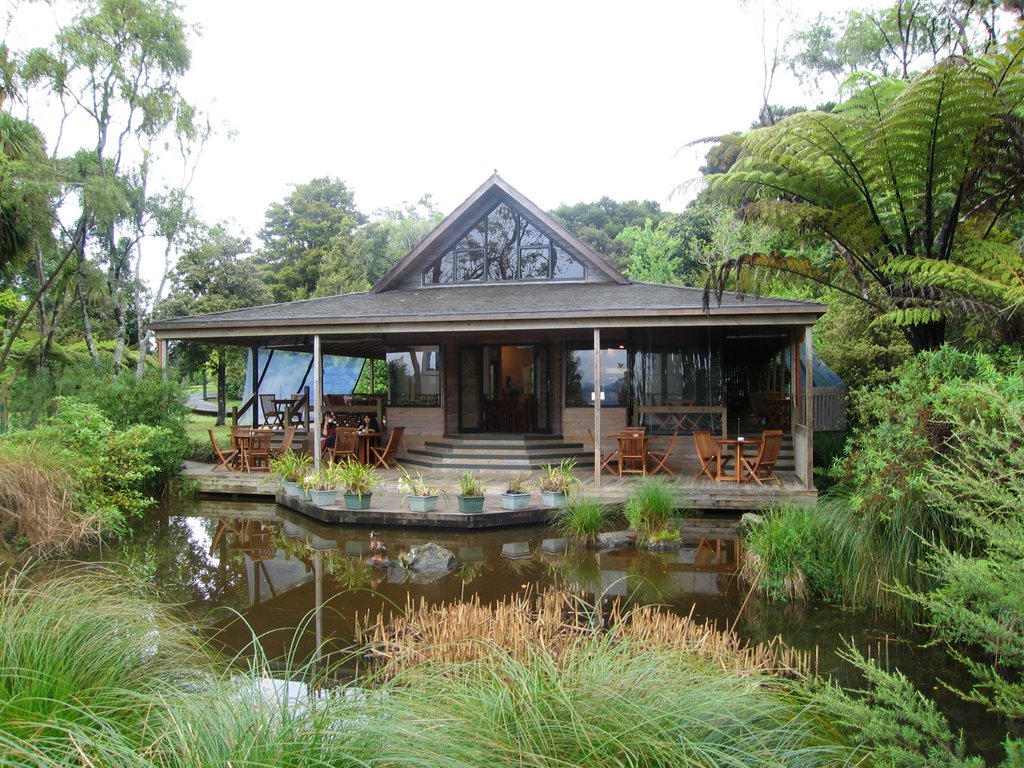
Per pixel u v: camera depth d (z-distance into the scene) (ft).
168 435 37.50
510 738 7.17
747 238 73.46
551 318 35.40
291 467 36.65
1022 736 11.71
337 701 7.47
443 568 24.11
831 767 8.00
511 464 42.55
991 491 9.55
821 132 26.48
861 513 19.70
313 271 116.16
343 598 20.85
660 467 39.55
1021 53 23.41
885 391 22.11
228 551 26.99
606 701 7.75
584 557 25.85
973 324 26.84
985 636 9.79
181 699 7.68
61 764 6.02
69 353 63.26
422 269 51.13
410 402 48.80
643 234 96.37
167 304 77.97
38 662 8.64
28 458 23.84
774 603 19.79
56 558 23.95
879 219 29.27
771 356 54.95
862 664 9.50
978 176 26.00
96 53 58.49
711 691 8.05
